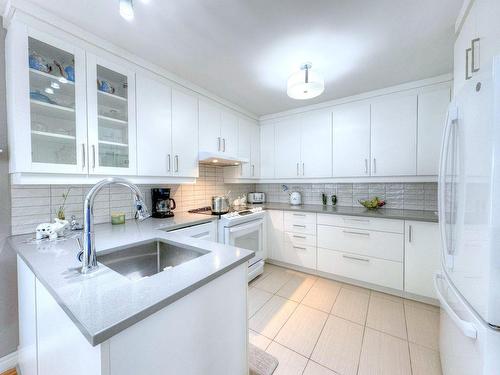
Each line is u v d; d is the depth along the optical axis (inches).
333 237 99.3
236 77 82.3
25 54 47.9
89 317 22.5
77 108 55.8
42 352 36.9
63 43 53.2
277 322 71.4
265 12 50.5
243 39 60.1
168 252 53.7
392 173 93.6
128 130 67.6
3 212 53.7
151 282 30.5
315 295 87.7
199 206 109.3
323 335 65.3
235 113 113.4
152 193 86.4
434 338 63.4
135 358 24.6
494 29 35.5
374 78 84.1
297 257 109.9
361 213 91.6
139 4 47.6
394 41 61.1
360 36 59.0
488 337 27.7
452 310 36.9
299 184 133.6
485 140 28.0
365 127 99.6
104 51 60.8
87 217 34.3
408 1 47.4
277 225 115.9
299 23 54.0
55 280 31.0
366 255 91.4
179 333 29.8
